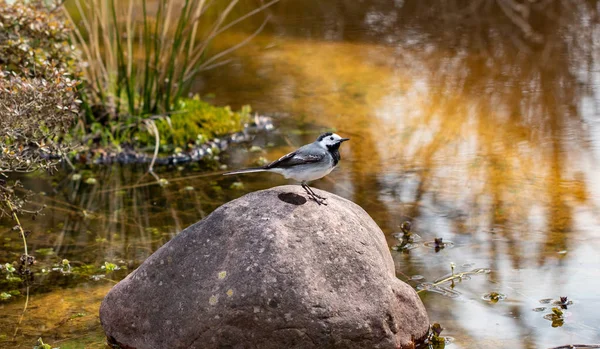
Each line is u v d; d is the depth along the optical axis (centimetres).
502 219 1166
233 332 757
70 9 2122
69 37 1438
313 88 1822
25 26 1231
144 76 1534
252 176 1391
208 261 797
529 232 1120
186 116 1558
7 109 920
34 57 1184
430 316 895
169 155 1471
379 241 865
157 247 1115
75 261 1073
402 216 1188
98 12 1489
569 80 1839
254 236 788
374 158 1431
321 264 782
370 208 1220
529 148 1455
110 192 1327
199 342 770
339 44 2150
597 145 1457
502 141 1496
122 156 1469
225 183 1358
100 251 1103
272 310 750
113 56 1515
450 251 1070
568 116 1617
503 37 2211
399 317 813
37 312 927
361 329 766
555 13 2459
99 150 1476
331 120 1631
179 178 1386
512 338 846
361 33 2261
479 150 1455
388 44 2152
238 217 818
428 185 1306
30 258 1040
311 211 825
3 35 1208
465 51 2084
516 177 1325
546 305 920
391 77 1886
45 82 973
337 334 759
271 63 1992
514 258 1042
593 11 2472
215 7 2462
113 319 837
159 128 1512
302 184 852
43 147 991
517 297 940
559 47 2105
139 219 1215
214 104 1708
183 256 813
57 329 884
